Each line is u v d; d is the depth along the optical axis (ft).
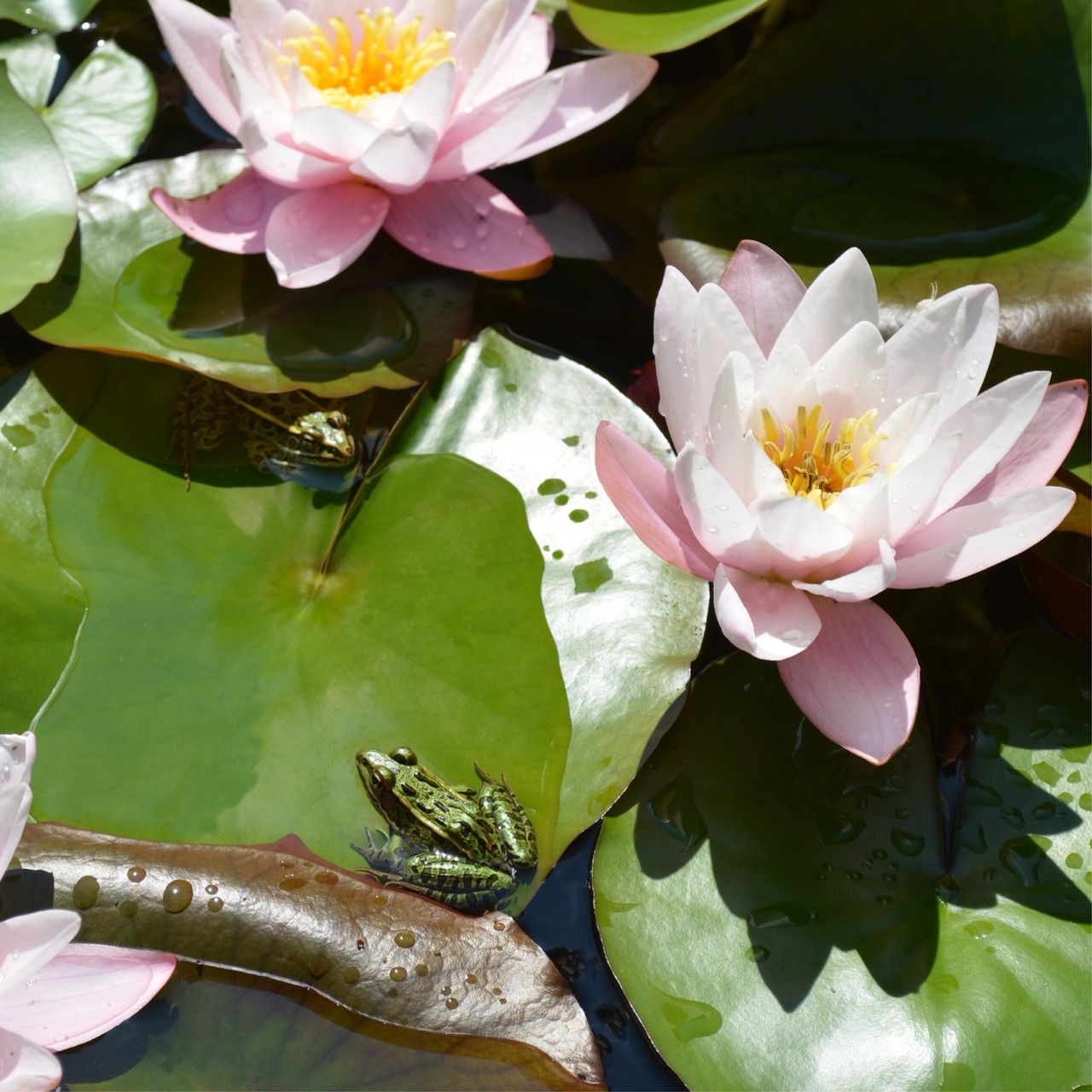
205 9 4.64
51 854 4.05
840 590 4.06
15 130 4.36
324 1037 3.99
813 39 4.50
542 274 4.44
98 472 4.27
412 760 4.12
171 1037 3.99
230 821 4.09
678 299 4.14
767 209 4.42
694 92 4.66
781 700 4.18
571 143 4.60
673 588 4.22
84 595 4.18
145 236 4.42
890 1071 4.00
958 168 4.45
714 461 4.11
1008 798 4.13
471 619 4.20
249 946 4.02
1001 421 4.08
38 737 4.11
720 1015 4.02
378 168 4.33
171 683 4.15
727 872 4.08
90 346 4.29
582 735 4.14
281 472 4.30
